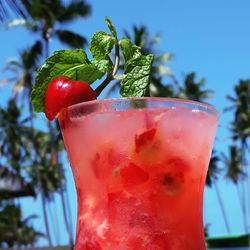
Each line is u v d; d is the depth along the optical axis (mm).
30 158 6816
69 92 314
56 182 7207
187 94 7203
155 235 296
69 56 336
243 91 8398
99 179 305
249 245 6863
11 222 6578
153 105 300
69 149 324
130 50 340
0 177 2715
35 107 347
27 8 1693
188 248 302
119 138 301
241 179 8773
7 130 6578
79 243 316
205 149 319
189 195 307
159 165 299
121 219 298
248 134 8453
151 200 298
